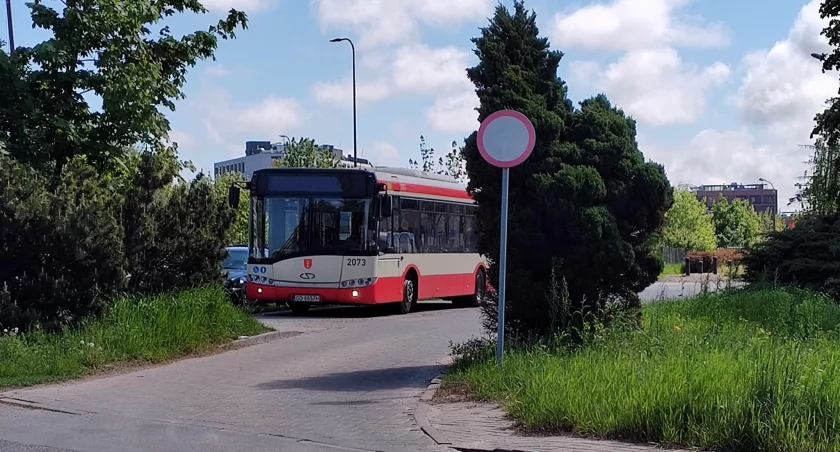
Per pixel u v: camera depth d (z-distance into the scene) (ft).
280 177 74.13
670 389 26.25
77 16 59.16
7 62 57.47
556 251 38.68
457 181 91.91
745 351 31.04
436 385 36.70
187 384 39.86
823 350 33.37
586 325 36.88
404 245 78.89
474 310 86.84
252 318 60.23
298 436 28.32
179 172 57.47
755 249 76.02
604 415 26.48
